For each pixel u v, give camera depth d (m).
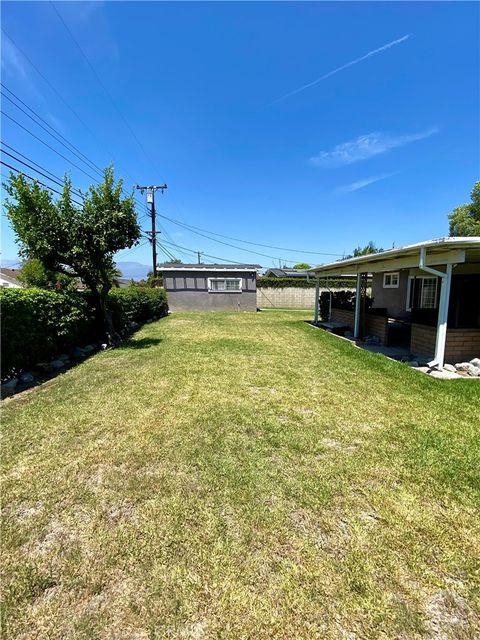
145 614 1.39
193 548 1.74
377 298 14.08
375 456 2.67
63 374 5.12
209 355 6.38
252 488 2.24
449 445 2.86
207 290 17.31
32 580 1.55
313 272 12.06
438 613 1.40
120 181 6.96
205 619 1.37
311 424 3.29
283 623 1.35
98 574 1.59
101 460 2.60
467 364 5.39
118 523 1.92
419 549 1.74
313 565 1.64
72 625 1.35
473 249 4.94
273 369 5.38
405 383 4.65
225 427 3.20
